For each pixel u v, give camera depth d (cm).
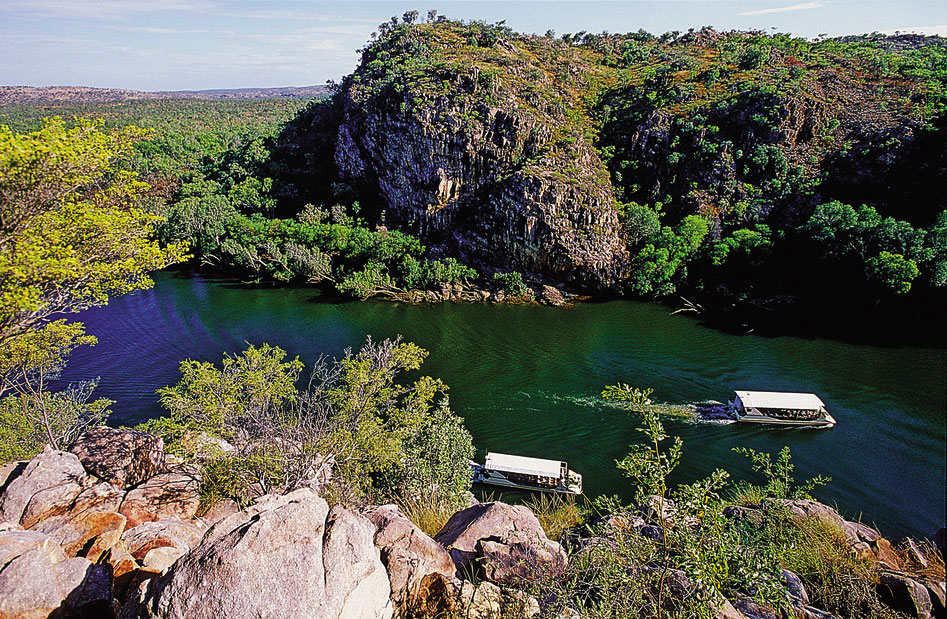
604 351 6375
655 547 962
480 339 6831
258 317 7319
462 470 2997
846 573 1311
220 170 12400
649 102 10438
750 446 4406
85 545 1358
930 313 6462
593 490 3962
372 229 10188
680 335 6831
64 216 1530
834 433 4553
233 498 2006
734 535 941
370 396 2495
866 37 17000
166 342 6306
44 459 1709
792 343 6378
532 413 5031
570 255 8275
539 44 13425
